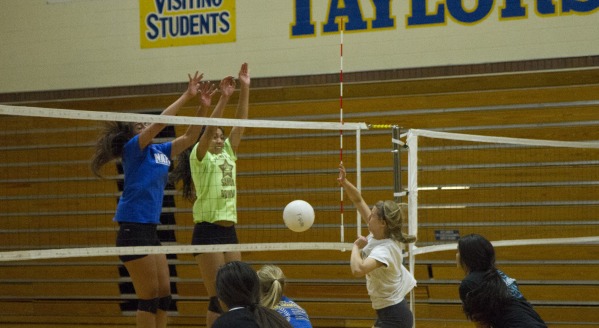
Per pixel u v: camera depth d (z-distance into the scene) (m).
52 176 15.12
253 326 4.51
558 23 12.69
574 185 12.87
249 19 14.09
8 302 15.11
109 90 14.68
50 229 15.06
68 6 14.91
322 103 13.91
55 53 14.95
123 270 14.80
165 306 7.59
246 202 14.20
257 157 14.23
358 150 9.16
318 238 13.87
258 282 4.84
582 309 12.73
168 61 14.44
